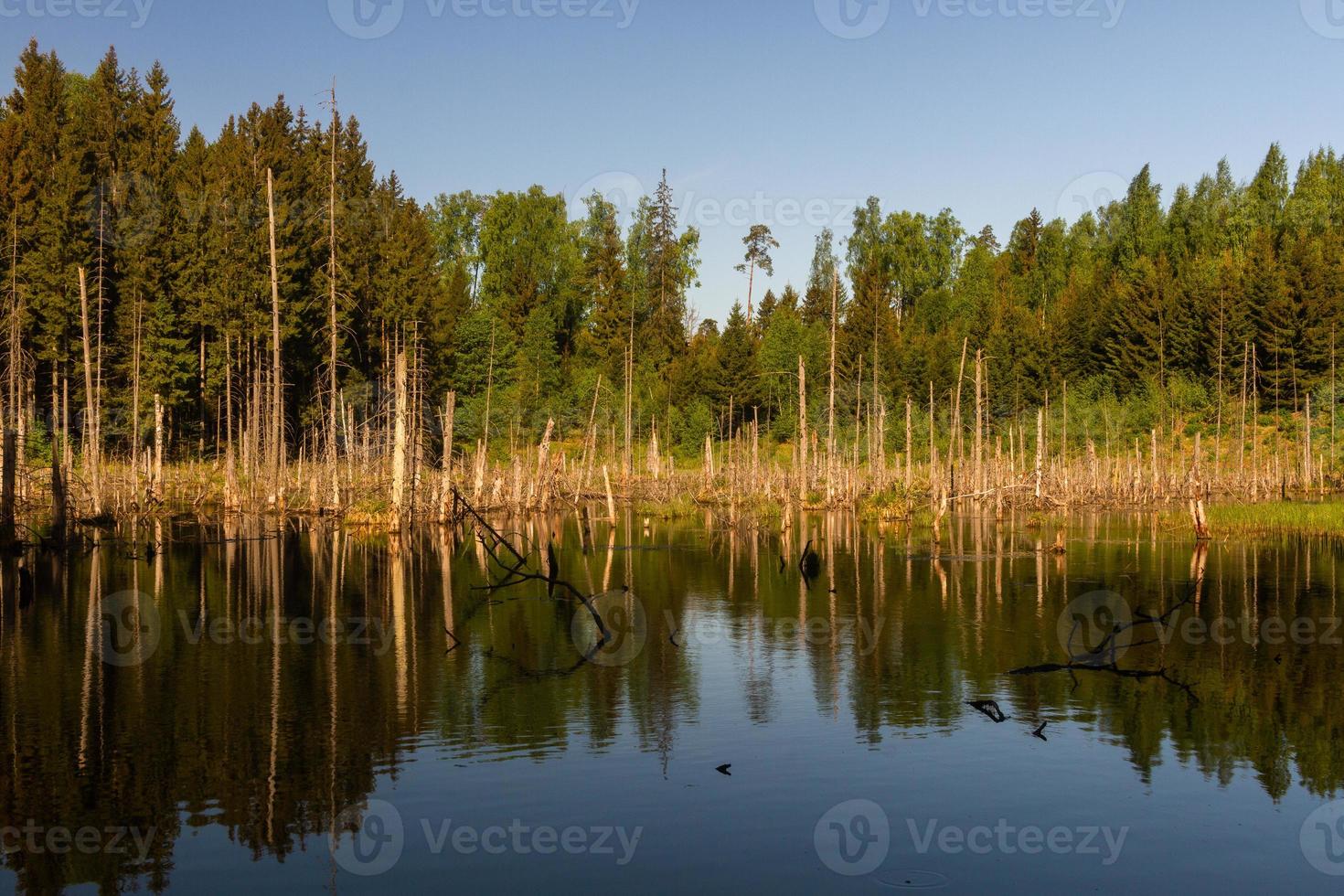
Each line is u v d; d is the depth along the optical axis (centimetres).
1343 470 6900
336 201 5472
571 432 8100
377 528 3844
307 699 1416
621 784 1086
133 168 6378
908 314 11875
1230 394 8394
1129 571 2820
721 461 7369
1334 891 838
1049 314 10712
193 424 6594
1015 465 7269
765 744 1223
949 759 1173
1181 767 1153
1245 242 10575
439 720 1318
